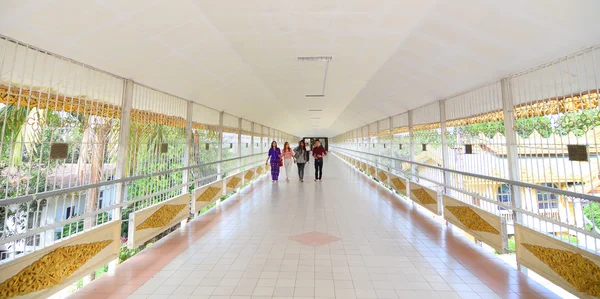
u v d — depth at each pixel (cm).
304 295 232
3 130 201
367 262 296
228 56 361
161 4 225
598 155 210
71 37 220
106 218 301
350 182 871
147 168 359
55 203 236
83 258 242
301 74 466
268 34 303
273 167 881
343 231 399
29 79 218
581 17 189
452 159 428
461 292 237
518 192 284
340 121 1291
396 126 713
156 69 320
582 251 199
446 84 388
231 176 627
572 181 230
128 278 263
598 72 210
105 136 293
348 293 235
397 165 685
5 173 204
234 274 270
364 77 485
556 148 243
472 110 374
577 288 202
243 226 425
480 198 336
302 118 1205
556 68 240
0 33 193
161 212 359
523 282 253
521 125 282
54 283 213
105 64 271
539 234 242
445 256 312
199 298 229
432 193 445
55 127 240
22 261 191
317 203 579
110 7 208
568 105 231
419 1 235
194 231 402
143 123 352
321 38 317
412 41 314
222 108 606
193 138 494
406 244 348
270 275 267
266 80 504
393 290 240
